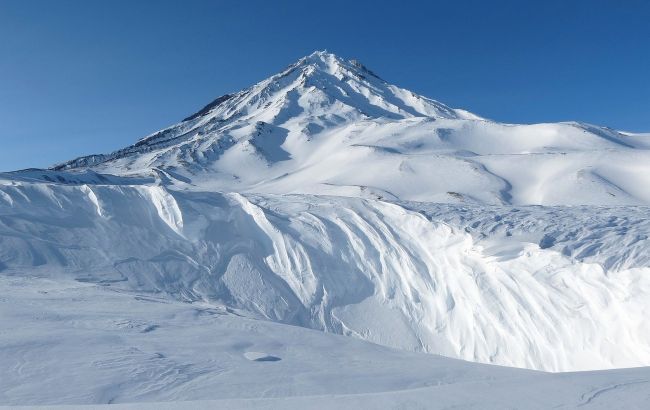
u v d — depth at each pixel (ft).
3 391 21.88
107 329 32.45
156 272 58.95
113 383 23.39
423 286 59.26
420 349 53.67
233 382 24.48
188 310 40.24
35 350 26.96
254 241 68.95
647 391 18.56
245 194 87.61
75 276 54.08
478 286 53.21
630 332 40.34
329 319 58.54
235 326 36.70
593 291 44.37
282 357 29.63
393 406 17.16
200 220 69.05
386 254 64.69
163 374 25.02
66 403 21.03
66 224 62.03
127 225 65.31
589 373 22.04
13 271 51.96
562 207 70.54
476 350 50.70
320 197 82.07
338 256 65.82
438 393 18.75
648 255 44.16
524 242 53.06
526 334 47.73
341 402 17.72
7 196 62.69
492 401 17.67
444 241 60.85
